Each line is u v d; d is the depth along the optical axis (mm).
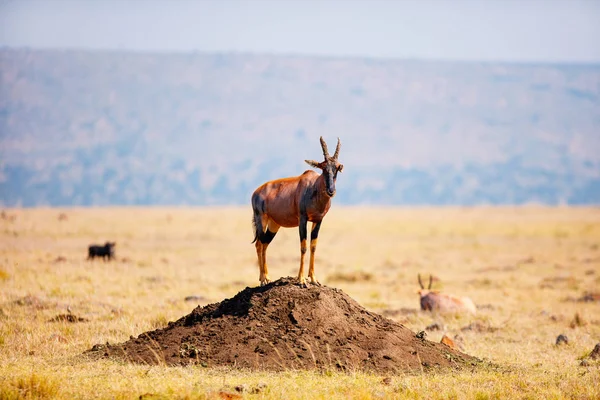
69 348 61938
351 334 57344
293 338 55500
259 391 46688
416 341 59531
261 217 63219
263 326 56906
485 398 47781
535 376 55031
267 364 53344
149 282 113312
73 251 163875
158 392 45594
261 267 64250
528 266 163875
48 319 76812
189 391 45219
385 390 48344
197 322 60375
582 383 52531
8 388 45469
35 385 45938
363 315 60500
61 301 88312
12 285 101500
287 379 50000
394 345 57375
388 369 54438
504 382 51406
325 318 57500
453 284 128000
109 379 48781
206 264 149750
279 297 58781
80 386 46938
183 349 55344
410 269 153625
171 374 50562
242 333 56406
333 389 47875
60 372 50750
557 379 54188
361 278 130625
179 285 111188
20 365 53375
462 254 198125
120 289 103250
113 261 141250
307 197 59656
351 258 180500
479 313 93562
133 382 47812
